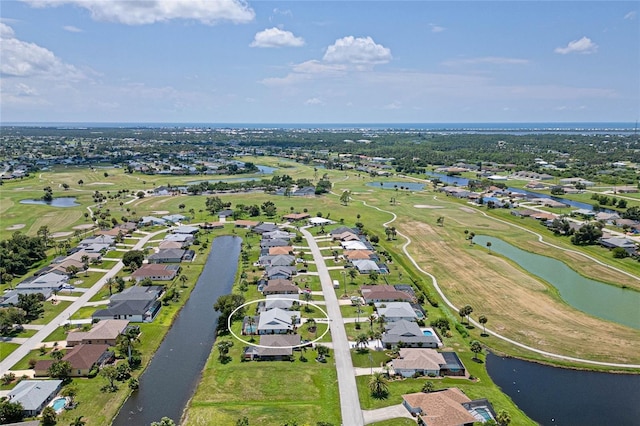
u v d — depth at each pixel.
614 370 96.31
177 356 102.44
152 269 149.25
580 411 83.31
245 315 120.31
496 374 95.25
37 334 110.06
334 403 84.19
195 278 149.75
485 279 149.12
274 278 143.50
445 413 77.31
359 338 103.56
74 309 124.44
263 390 88.00
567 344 106.94
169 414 81.88
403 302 126.19
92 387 89.12
